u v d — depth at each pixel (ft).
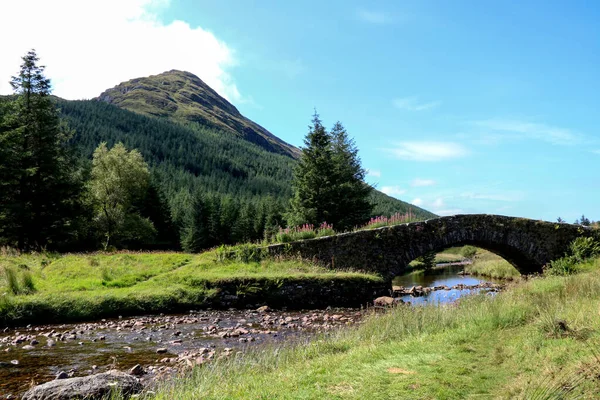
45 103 107.76
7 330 43.47
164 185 396.78
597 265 69.82
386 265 74.54
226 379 22.48
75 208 113.19
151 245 224.12
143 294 54.24
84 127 527.81
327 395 18.65
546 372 19.54
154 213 229.04
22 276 55.01
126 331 42.50
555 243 79.56
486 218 78.74
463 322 32.14
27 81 106.22
